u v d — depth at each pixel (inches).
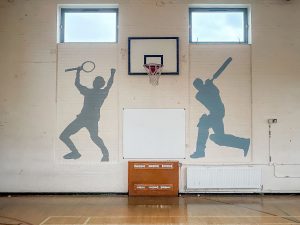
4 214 218.5
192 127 279.3
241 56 281.9
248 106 280.1
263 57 281.4
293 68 281.4
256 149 278.1
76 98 280.8
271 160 277.9
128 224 196.4
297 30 282.0
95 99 280.8
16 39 283.0
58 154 279.0
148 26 282.4
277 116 279.6
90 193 277.4
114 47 282.7
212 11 289.1
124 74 281.1
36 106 280.7
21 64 282.2
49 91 281.0
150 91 280.5
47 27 283.3
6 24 283.6
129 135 278.8
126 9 282.8
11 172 278.7
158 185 275.1
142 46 281.6
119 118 279.7
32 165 278.7
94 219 206.7
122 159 278.2
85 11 289.7
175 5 282.7
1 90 281.6
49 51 282.7
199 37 286.8
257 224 195.5
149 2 283.1
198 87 280.7
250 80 281.3
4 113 280.7
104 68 282.0
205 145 278.5
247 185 275.0
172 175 277.4
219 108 279.9
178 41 281.1
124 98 280.4
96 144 279.0
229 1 283.0
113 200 259.4
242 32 289.0
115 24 288.0
